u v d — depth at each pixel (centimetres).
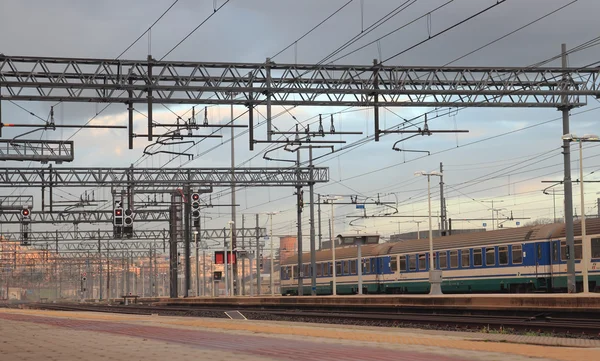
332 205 6278
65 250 11456
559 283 4531
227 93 3494
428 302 4112
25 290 18650
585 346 1828
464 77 3619
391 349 1562
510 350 1548
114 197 6084
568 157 4075
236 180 6206
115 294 17462
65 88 3241
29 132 3959
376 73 3500
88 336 2130
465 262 5316
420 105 3584
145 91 3378
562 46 3803
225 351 1532
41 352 1603
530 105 3722
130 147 3400
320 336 2039
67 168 6053
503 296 3584
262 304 6028
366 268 6438
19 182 6022
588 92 3619
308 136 4434
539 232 4697
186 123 4212
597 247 4269
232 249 7794
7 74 3222
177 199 8281
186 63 3378
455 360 1314
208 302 6969
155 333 2216
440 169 6694
